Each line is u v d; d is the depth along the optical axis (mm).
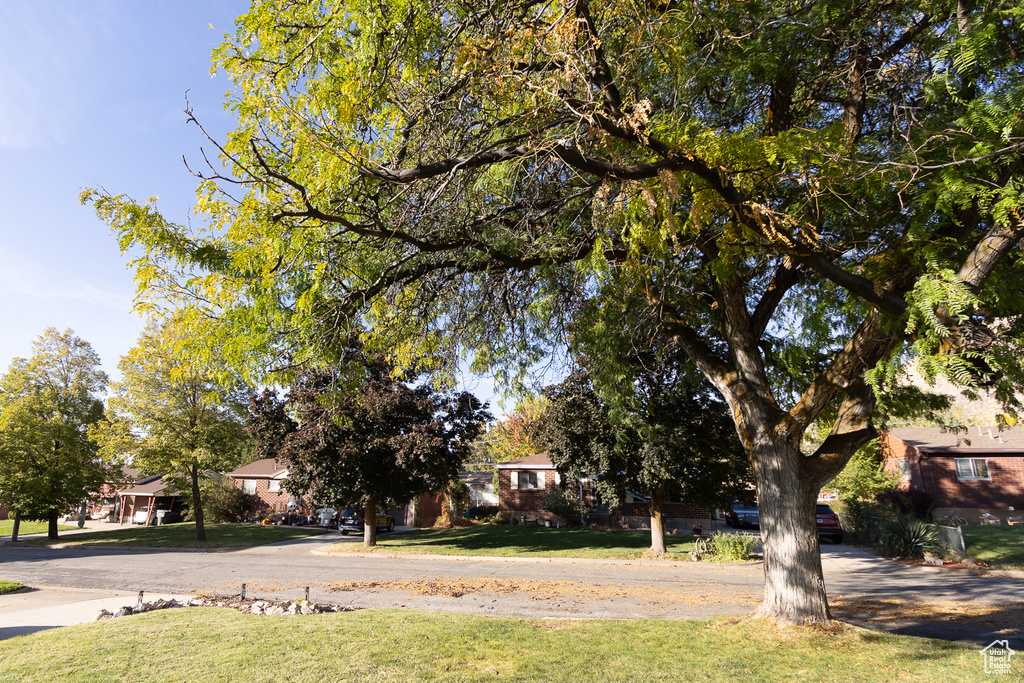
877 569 15188
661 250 6176
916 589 11992
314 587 13352
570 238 7676
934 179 5188
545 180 7336
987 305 5582
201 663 6086
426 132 6188
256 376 6508
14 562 20578
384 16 5562
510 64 5672
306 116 5566
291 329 6574
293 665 5992
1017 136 4535
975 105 4941
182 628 7711
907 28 7188
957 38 5199
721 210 5922
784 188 6469
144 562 19641
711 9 6473
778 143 5262
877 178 5480
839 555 18344
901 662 6027
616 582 13883
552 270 8055
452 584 13625
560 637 7234
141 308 5895
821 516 22062
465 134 6387
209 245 6082
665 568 16828
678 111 6938
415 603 11125
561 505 30000
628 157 6293
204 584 14359
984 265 4898
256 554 21953
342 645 6762
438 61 6109
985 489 26797
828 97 7906
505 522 31688
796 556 7484
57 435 30359
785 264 8211
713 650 6547
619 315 8711
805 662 6043
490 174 6945
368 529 22734
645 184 5570
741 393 8070
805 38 6781
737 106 7691
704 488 17891
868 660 6098
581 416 18484
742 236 6078
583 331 8828
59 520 47375
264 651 6512
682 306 9391
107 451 25109
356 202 6055
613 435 17953
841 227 6984
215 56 5383
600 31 6000
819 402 7328
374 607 10594
